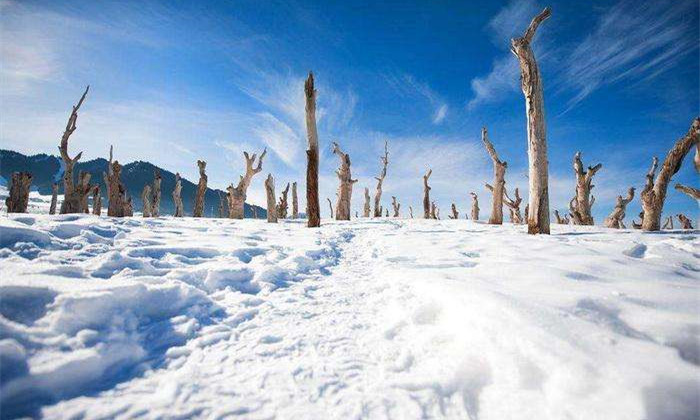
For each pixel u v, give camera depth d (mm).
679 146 8875
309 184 11156
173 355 2230
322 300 3436
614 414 1505
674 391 1569
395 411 1764
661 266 4055
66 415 1622
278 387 1930
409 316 2826
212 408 1734
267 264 4504
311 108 11219
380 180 25500
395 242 7027
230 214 17172
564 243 5914
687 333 2066
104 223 5730
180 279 3449
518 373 1892
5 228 3750
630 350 1913
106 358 2020
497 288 3117
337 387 1952
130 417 1641
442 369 2092
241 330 2666
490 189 14586
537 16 8398
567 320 2264
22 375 1695
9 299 2121
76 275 2998
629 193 15086
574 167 15016
